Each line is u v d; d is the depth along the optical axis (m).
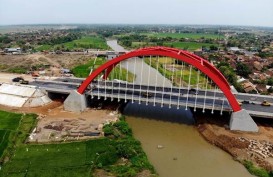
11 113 88.31
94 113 90.38
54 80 116.88
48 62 177.75
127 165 60.53
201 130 81.19
